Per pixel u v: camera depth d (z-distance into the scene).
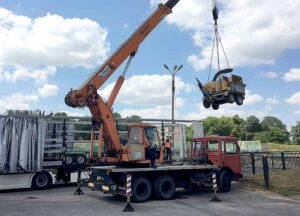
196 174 16.84
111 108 15.72
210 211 12.29
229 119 112.12
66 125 19.23
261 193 17.17
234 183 20.22
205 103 18.67
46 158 18.59
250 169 23.55
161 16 18.05
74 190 17.73
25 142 17.44
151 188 14.76
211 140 18.02
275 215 11.79
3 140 16.92
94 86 15.39
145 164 15.57
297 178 18.33
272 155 22.75
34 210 11.91
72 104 15.09
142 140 15.48
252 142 49.94
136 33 17.14
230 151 18.05
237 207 13.25
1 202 13.69
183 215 11.46
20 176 17.41
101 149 15.36
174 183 15.47
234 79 18.38
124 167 15.41
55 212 11.59
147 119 22.47
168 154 19.77
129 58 17.00
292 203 14.43
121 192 13.62
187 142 24.75
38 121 17.89
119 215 11.30
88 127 20.16
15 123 17.36
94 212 11.73
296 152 23.59
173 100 32.66
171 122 23.53
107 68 16.03
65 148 18.89
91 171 15.65
